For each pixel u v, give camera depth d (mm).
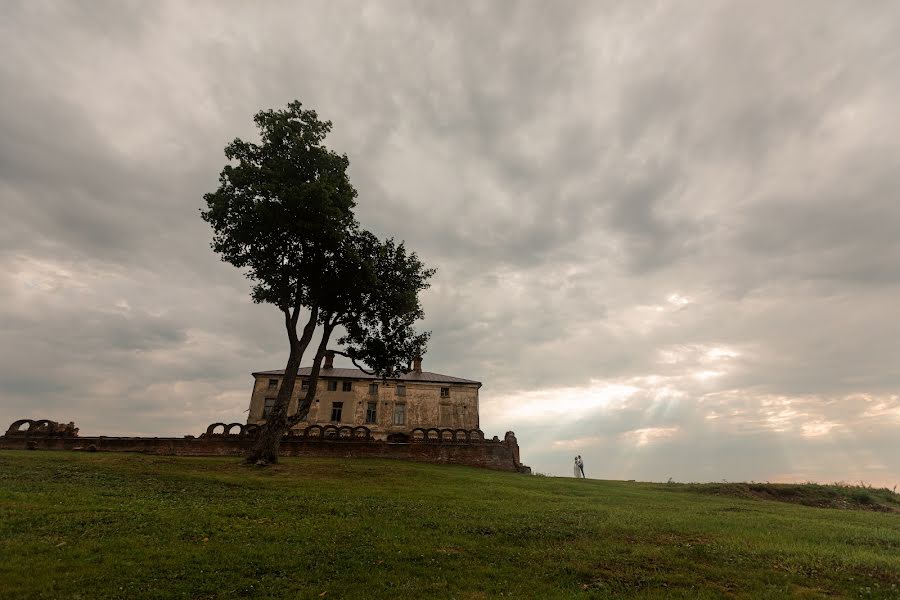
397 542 10117
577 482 26406
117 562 8148
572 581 8414
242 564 8430
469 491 18312
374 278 25062
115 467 18859
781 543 11203
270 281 25047
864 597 7910
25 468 17531
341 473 21203
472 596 7586
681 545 10812
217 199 23375
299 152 24016
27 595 6789
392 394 48906
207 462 21844
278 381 47844
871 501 24609
